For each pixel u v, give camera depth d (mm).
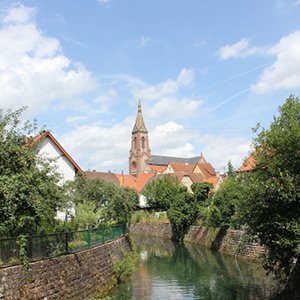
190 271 29406
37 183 16422
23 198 15156
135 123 162125
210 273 28172
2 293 12516
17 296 13148
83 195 33625
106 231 26109
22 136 17203
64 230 24672
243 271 28109
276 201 17453
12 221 14805
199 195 55250
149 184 76250
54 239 17062
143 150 159625
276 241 16906
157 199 71438
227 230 39781
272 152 17797
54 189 18281
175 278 26656
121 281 25453
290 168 16781
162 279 26344
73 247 19125
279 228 17641
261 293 21062
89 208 30266
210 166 127312
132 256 33344
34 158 16906
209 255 38000
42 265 15219
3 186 14516
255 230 18562
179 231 55906
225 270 29031
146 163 154625
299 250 16422
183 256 38500
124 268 26375
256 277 25656
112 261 24625
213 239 43469
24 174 15727
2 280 12688
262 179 17875
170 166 123000
